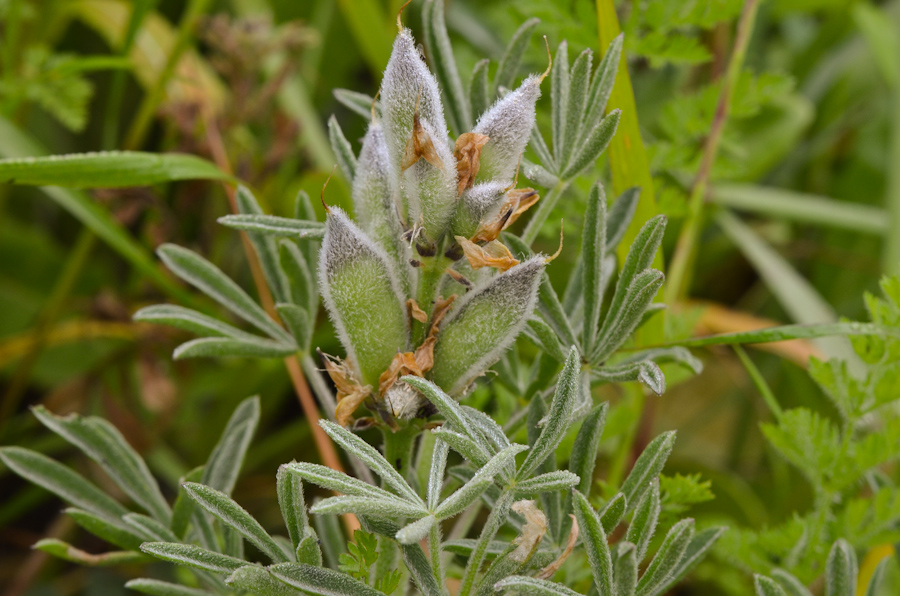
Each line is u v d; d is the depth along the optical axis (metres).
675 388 0.68
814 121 0.76
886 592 0.42
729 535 0.40
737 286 0.74
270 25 0.60
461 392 0.35
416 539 0.33
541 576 0.35
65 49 0.73
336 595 0.34
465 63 0.53
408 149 0.34
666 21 0.42
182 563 0.34
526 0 0.42
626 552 0.34
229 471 0.38
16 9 0.56
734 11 0.41
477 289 0.35
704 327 0.60
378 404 0.35
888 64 0.65
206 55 0.76
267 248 0.39
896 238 0.58
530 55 0.44
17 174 0.39
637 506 0.36
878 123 0.74
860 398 0.39
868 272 0.70
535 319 0.36
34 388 0.66
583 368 0.37
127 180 0.39
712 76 0.58
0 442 0.58
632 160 0.39
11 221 0.67
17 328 0.65
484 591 0.35
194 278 0.39
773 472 0.58
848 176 0.76
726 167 0.45
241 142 0.62
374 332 0.35
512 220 0.35
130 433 0.57
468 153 0.35
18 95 0.54
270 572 0.34
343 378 0.35
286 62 0.60
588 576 0.39
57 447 0.59
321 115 0.74
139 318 0.38
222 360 0.60
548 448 0.34
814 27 0.84
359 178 0.36
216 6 0.76
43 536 0.58
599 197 0.36
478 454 0.34
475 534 0.45
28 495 0.55
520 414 0.38
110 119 0.61
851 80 0.76
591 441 0.36
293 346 0.39
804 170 0.77
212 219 0.61
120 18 0.65
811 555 0.39
